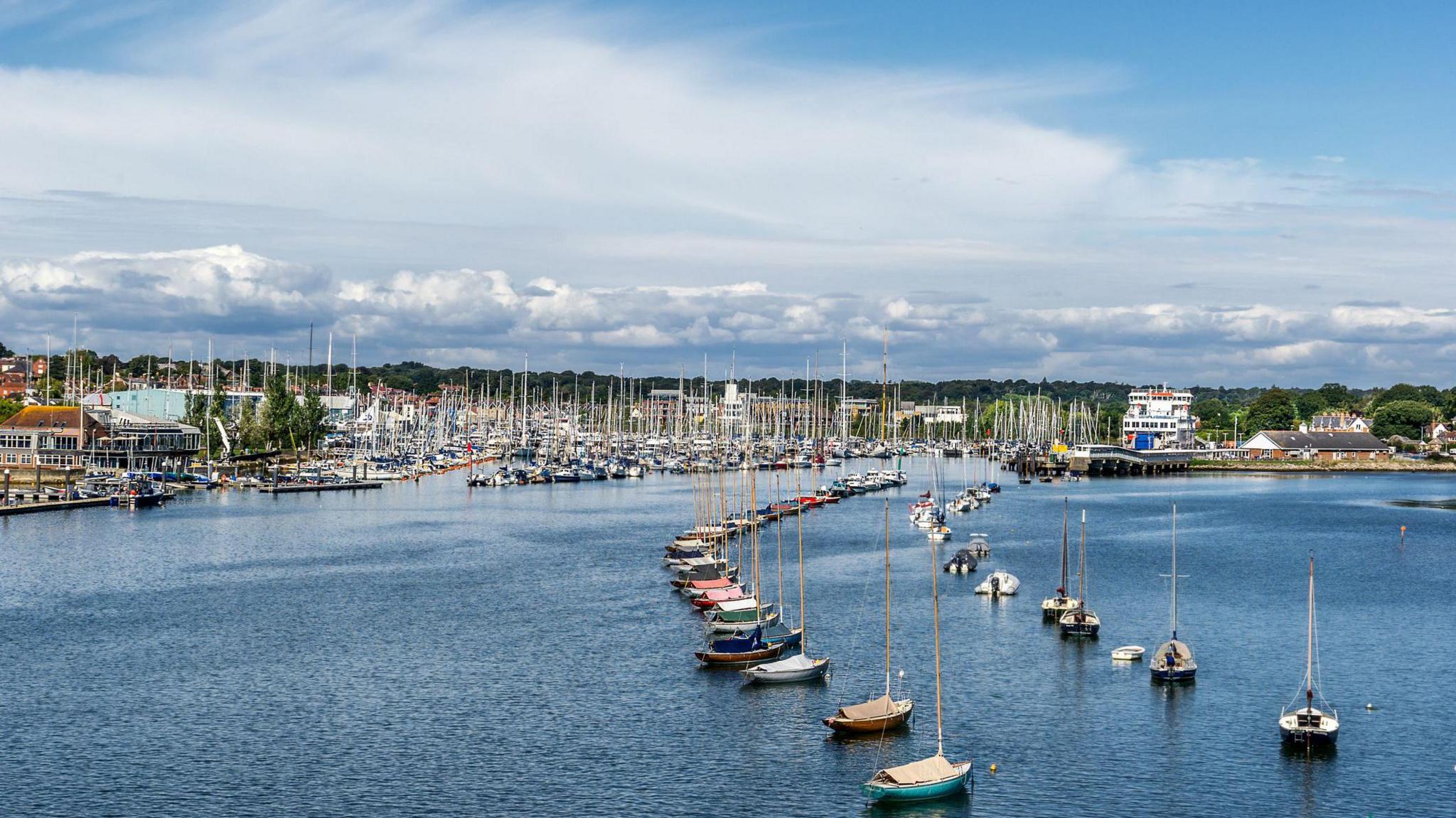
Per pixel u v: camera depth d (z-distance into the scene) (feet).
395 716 347.97
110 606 498.28
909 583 560.61
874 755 315.17
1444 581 581.53
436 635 447.01
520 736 330.13
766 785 294.87
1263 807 283.38
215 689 375.66
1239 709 354.74
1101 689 374.22
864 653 418.31
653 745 322.75
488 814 278.26
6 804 282.97
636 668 398.21
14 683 380.78
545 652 420.36
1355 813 280.51
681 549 629.92
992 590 526.57
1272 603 516.32
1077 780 298.15
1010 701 361.10
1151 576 588.50
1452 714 351.67
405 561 625.00
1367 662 411.13
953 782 287.89
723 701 361.30
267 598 517.55
